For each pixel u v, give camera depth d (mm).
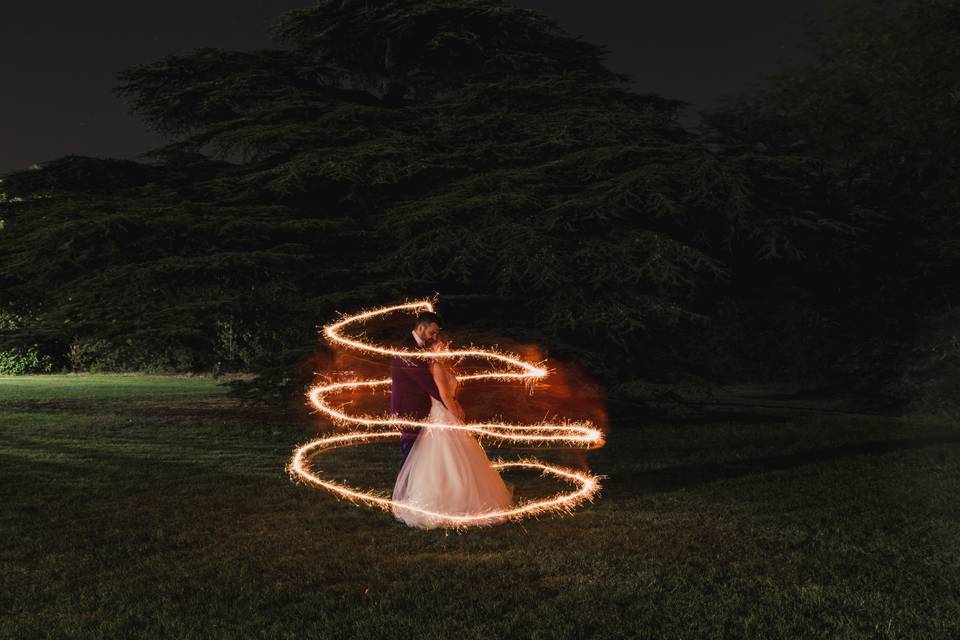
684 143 19875
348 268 17344
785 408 22156
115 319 15969
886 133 20328
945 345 19578
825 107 20875
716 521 8188
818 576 6465
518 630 5441
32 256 15594
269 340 18125
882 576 6449
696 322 17453
